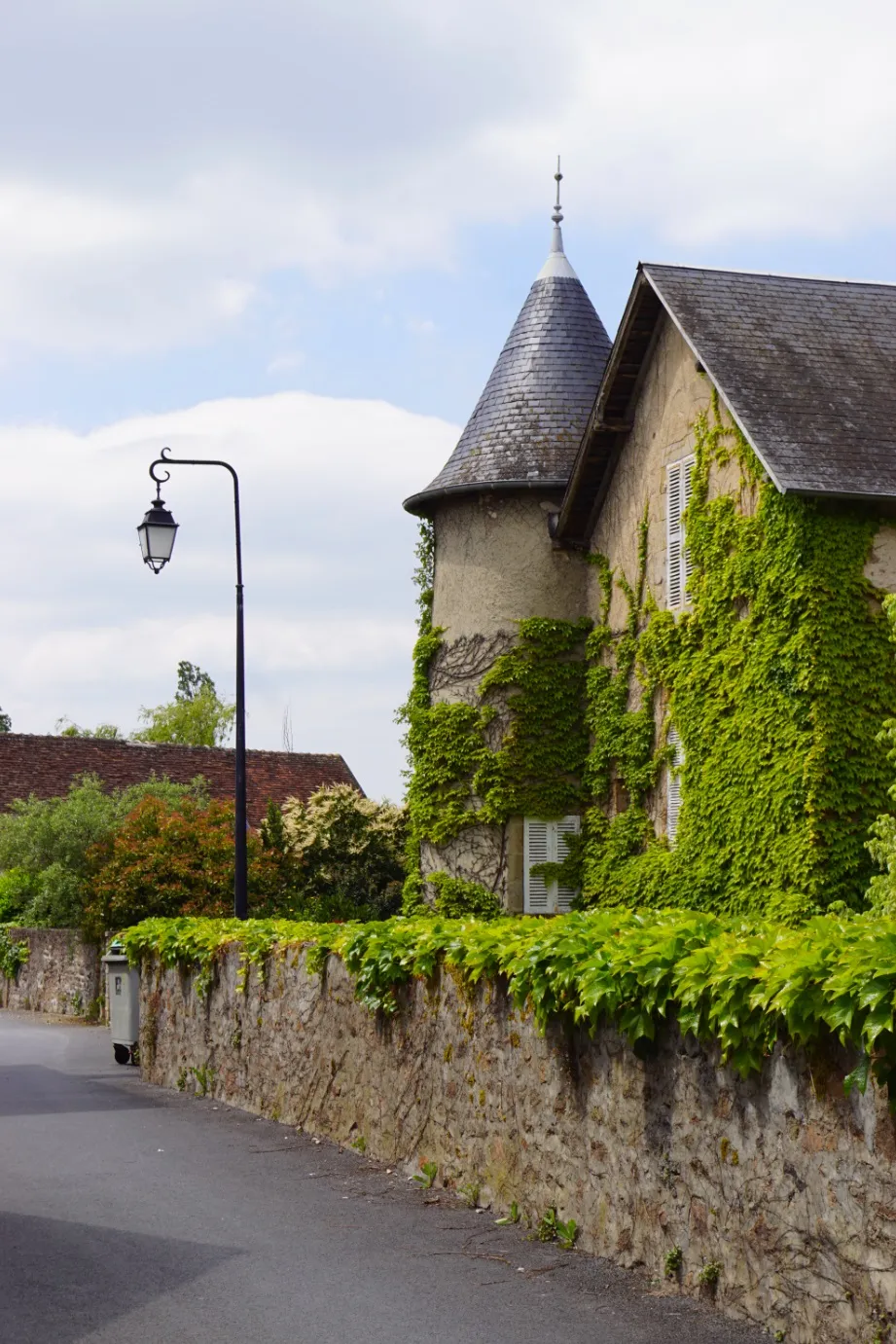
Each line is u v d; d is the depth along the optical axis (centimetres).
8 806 4369
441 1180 1048
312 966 1302
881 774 1733
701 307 2022
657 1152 800
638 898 2055
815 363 1958
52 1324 716
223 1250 862
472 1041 1016
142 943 1780
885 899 1337
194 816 2856
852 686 1741
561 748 2295
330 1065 1271
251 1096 1462
